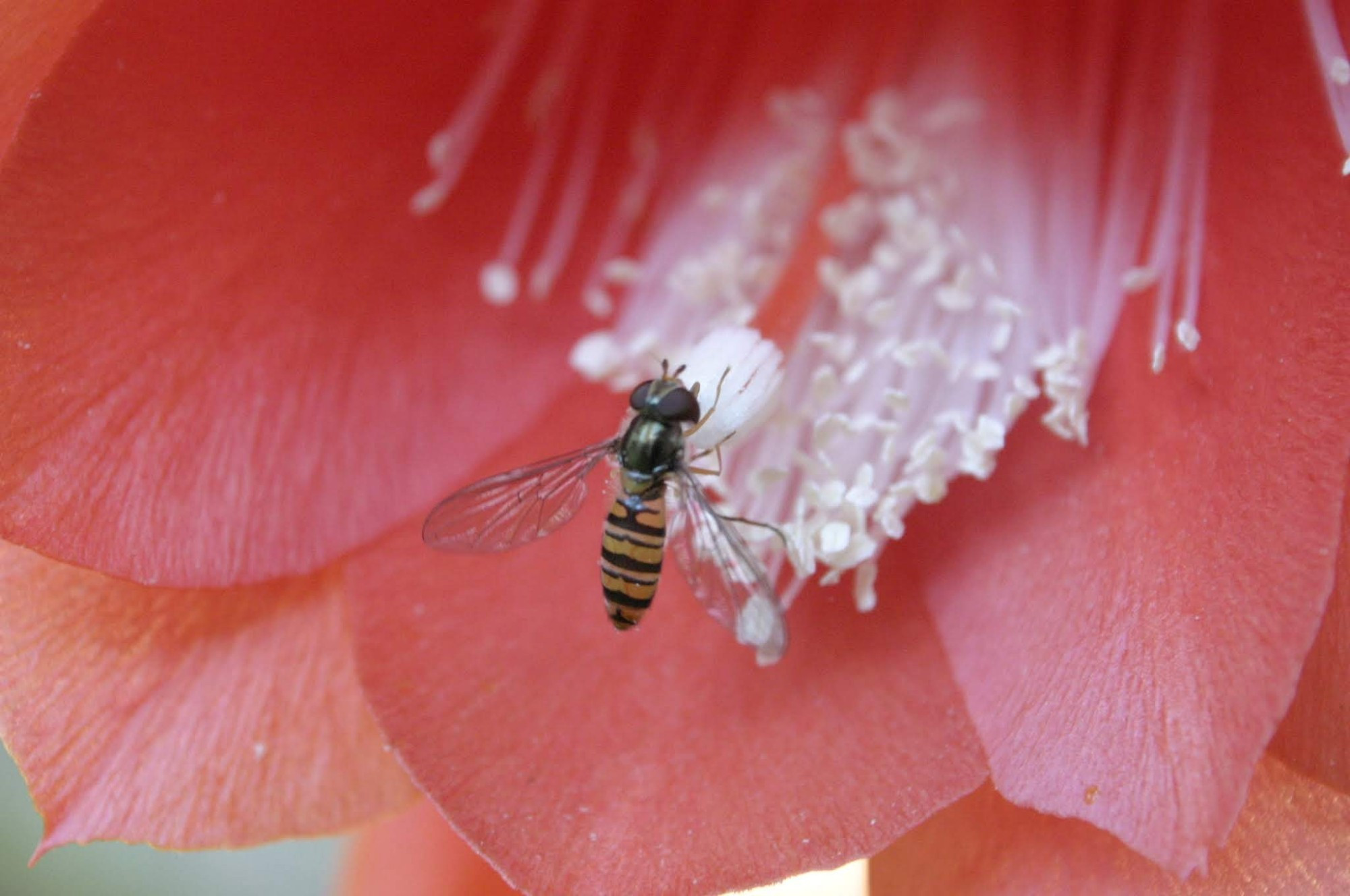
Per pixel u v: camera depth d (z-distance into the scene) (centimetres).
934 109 17
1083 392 16
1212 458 15
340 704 16
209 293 15
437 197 16
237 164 15
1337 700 14
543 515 16
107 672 15
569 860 15
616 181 17
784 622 15
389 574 16
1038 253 16
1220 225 15
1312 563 14
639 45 17
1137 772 14
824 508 16
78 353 15
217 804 15
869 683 15
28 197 15
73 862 19
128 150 15
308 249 16
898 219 16
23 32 15
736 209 17
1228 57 15
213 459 15
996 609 15
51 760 15
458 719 15
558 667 16
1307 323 15
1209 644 14
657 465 15
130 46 15
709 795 15
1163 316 15
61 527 15
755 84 17
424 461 16
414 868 17
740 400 15
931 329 16
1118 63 16
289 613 16
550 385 16
